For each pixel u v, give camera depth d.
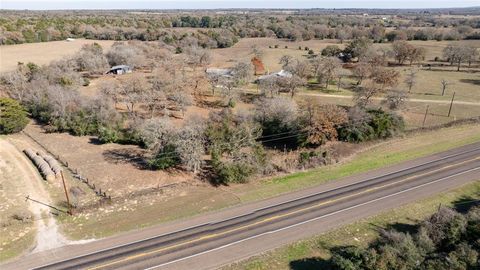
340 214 39.38
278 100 63.03
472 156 54.16
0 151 54.78
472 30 188.12
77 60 95.69
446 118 70.56
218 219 38.47
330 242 34.88
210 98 79.56
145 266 31.48
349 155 54.41
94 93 76.56
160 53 110.44
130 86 76.62
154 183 45.84
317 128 56.72
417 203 41.56
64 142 58.34
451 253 30.41
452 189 44.75
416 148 57.12
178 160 49.22
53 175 46.28
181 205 41.19
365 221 38.19
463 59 118.19
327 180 47.06
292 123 57.97
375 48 134.88
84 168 49.34
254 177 47.50
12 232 36.16
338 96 82.81
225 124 53.34
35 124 66.69
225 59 122.94
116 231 36.38
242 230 36.56
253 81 93.38
